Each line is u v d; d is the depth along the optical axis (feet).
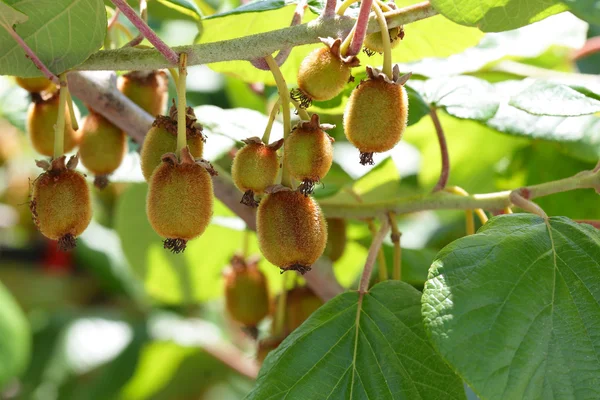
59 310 4.57
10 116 2.89
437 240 3.79
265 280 2.73
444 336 1.90
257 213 2.03
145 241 3.27
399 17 2.03
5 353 3.56
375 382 2.04
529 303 1.94
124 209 3.23
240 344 4.36
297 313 2.67
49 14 2.02
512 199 2.25
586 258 2.00
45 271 4.94
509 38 2.97
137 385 4.27
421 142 3.40
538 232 2.04
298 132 2.00
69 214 2.03
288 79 2.61
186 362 4.26
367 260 2.19
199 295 3.38
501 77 2.97
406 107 2.01
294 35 2.02
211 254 3.24
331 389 2.03
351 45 1.97
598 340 1.92
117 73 2.84
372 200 3.01
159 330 4.20
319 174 2.00
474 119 2.52
